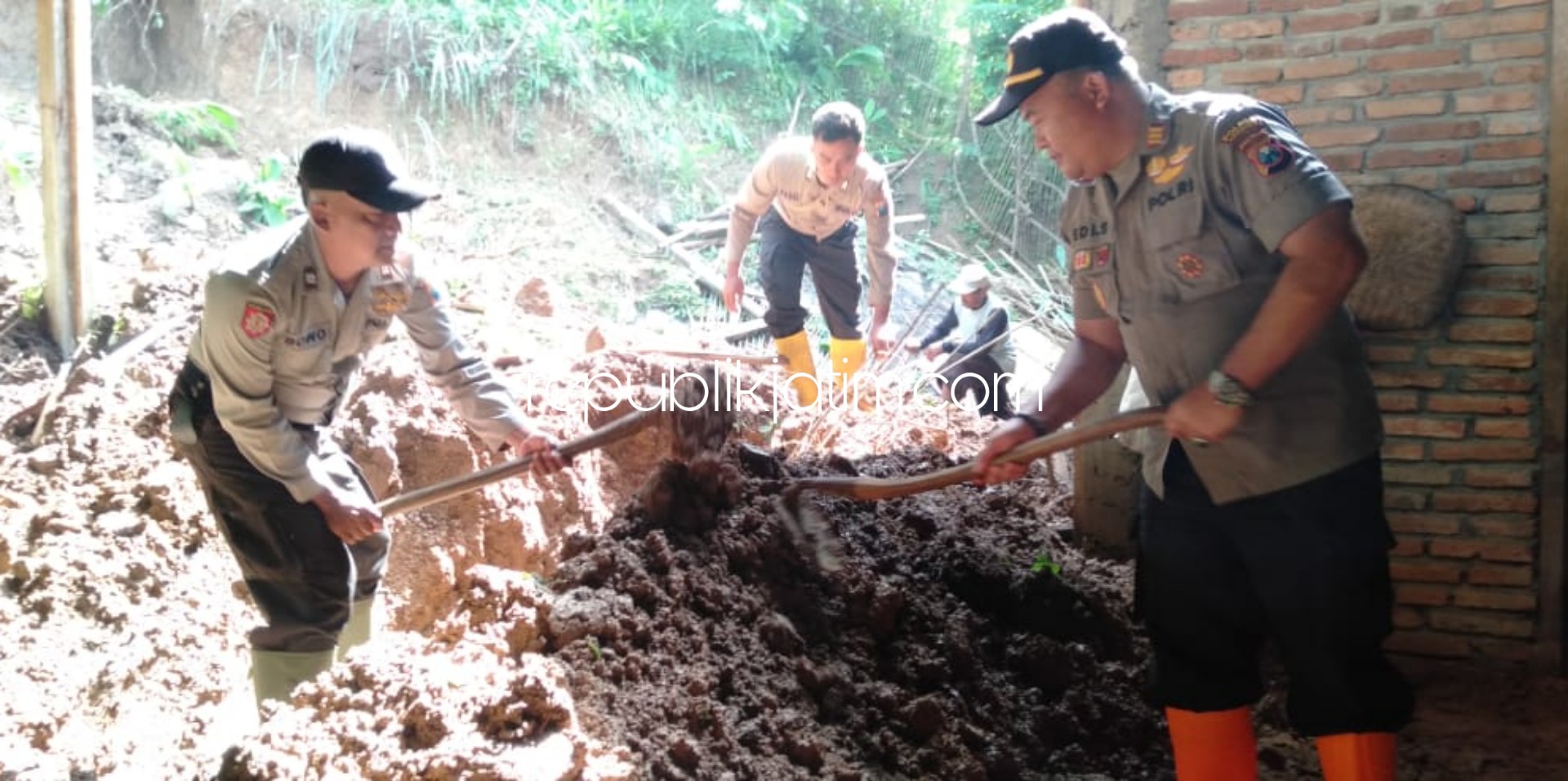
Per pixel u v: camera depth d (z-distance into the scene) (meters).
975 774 3.73
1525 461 4.51
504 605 3.64
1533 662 4.57
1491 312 4.49
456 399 3.90
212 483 3.60
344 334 3.52
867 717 3.83
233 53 9.00
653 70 11.14
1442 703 4.46
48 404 4.66
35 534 4.23
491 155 9.70
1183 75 4.75
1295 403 3.07
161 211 7.19
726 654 3.82
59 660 3.87
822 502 4.62
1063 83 3.01
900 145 12.97
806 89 12.52
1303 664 3.16
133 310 5.18
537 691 3.23
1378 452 3.19
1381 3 4.50
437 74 9.69
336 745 3.09
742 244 6.88
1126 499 5.16
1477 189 4.47
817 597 4.17
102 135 7.65
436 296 3.83
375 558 3.90
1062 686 4.24
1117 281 3.21
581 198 9.85
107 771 3.64
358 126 9.23
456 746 3.08
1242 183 2.95
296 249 3.37
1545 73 4.35
